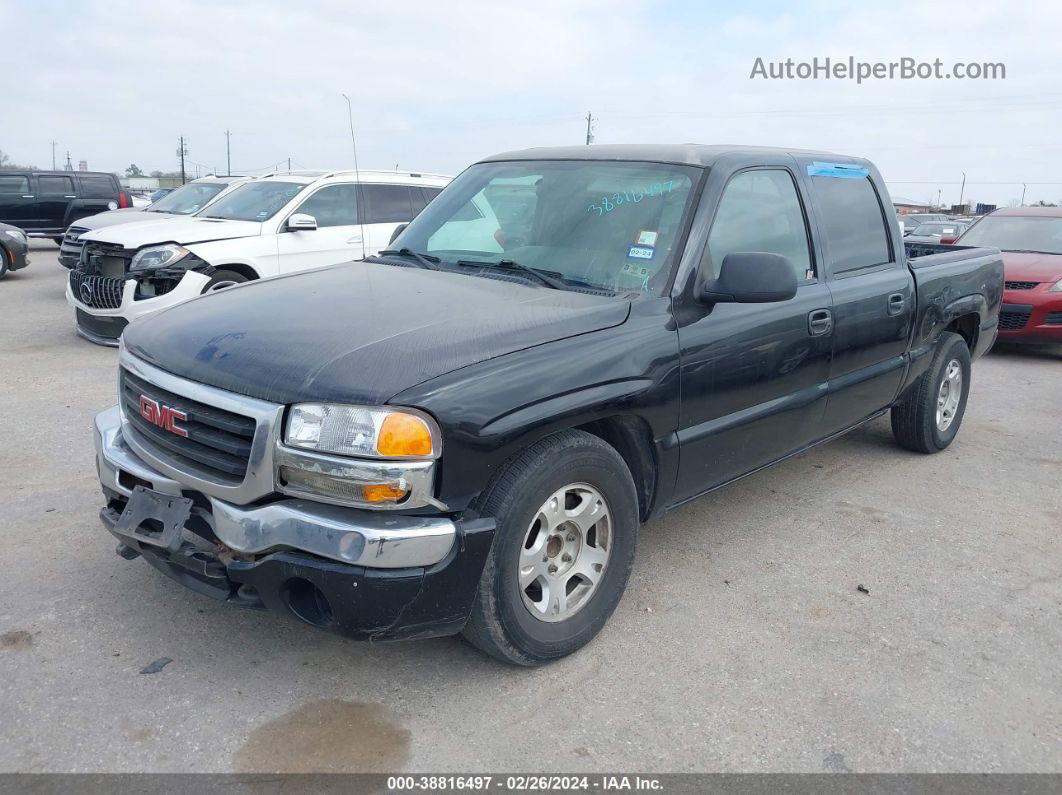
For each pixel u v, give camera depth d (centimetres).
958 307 539
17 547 381
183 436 279
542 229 375
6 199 1919
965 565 403
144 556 297
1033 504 486
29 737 257
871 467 543
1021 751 270
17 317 1014
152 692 282
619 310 318
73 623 321
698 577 381
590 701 287
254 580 262
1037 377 847
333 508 253
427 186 1026
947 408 571
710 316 344
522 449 280
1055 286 907
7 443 523
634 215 359
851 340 432
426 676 298
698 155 379
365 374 257
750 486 501
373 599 250
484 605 275
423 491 253
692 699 290
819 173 437
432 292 331
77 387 667
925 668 314
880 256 476
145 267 774
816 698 293
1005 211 1091
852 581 382
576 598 311
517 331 290
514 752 261
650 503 341
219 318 312
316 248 898
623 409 304
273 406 256
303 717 273
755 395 372
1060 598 373
